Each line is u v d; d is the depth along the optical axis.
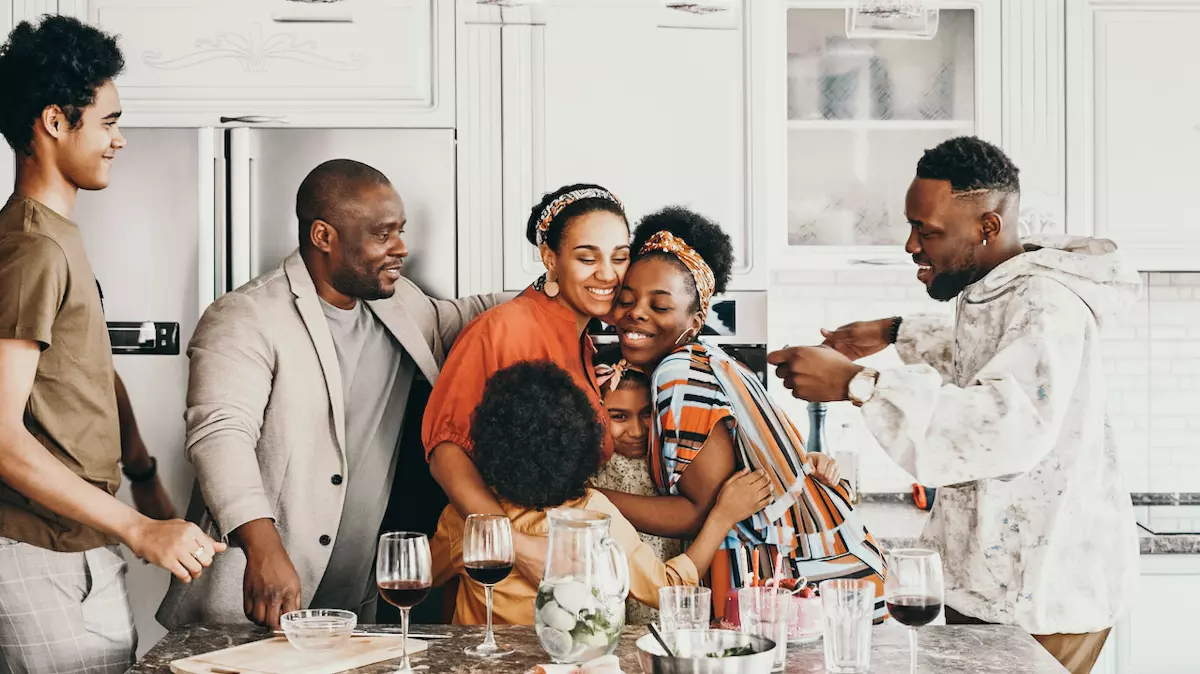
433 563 2.93
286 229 3.05
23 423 2.24
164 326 3.02
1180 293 3.76
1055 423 2.49
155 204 3.04
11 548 2.27
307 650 1.93
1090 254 2.65
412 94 3.12
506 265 3.11
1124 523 2.60
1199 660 3.23
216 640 2.05
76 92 2.39
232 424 2.93
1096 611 2.57
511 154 3.12
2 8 3.05
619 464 3.05
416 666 1.87
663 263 3.10
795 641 2.05
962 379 2.73
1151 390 3.77
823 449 3.15
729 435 3.06
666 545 3.03
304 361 2.99
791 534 3.05
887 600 1.77
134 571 2.97
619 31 3.14
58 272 2.26
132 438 3.01
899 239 3.34
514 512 2.83
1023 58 3.30
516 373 2.98
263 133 3.06
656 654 1.68
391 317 3.04
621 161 3.14
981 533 2.58
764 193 3.14
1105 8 3.30
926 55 3.34
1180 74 3.31
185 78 3.08
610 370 3.07
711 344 3.10
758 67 3.15
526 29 3.13
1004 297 2.63
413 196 3.08
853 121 3.33
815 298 3.75
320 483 2.96
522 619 2.72
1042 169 3.30
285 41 3.10
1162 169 3.32
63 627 2.30
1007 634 2.10
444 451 2.95
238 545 2.94
